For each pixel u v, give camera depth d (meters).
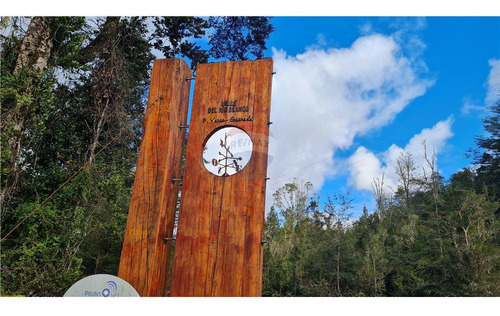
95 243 9.33
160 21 8.80
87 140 7.54
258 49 11.57
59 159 6.90
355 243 17.47
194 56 9.70
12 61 5.77
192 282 3.40
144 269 3.48
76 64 6.33
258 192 3.50
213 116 3.82
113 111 7.44
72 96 7.31
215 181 3.63
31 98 5.18
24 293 5.04
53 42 6.14
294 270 14.09
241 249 3.39
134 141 8.23
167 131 3.83
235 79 3.88
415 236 16.36
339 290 13.12
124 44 8.22
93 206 6.67
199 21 9.24
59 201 6.15
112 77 7.45
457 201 13.48
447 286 11.70
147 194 3.68
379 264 13.99
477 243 11.67
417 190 30.52
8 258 5.08
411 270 13.29
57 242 5.80
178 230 3.56
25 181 5.86
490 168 27.94
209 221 3.53
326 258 14.12
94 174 6.70
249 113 3.73
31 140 5.58
